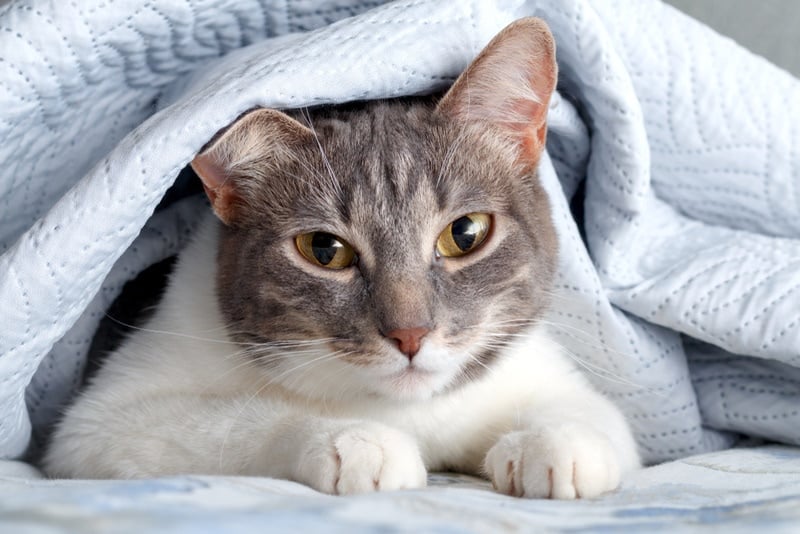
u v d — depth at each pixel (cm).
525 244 45
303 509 32
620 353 48
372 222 43
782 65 55
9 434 44
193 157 42
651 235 49
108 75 45
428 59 43
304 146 44
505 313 45
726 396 49
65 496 32
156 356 46
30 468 44
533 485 39
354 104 46
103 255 41
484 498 37
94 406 45
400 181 44
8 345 41
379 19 43
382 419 45
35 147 45
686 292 47
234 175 45
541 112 45
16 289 40
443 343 43
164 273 50
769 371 49
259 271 44
